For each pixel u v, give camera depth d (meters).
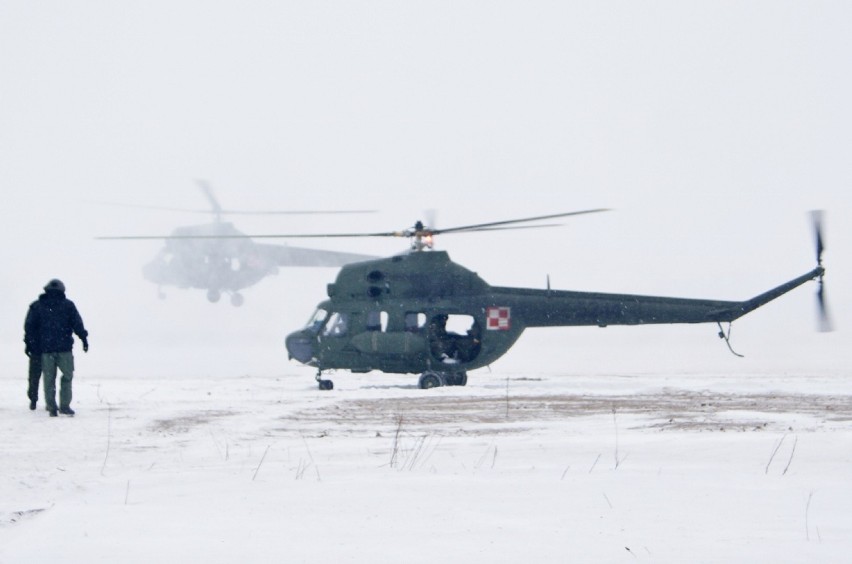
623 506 20.11
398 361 70.25
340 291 71.81
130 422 40.34
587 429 35.94
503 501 20.64
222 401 51.97
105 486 24.05
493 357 71.06
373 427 38.06
